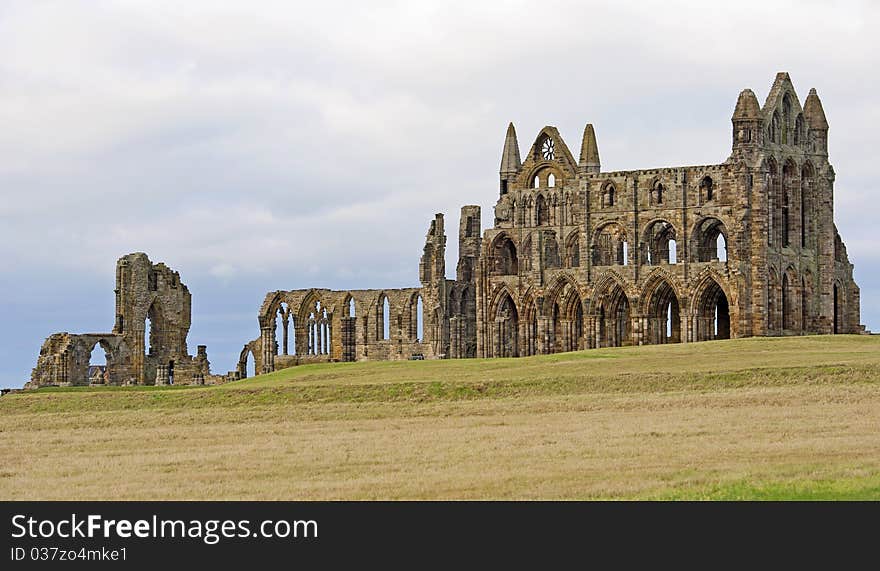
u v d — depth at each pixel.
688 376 135.75
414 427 111.81
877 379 130.12
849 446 85.94
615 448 89.75
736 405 117.44
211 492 77.44
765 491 71.62
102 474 86.69
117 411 136.88
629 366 149.00
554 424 108.56
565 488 74.06
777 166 198.25
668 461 82.31
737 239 194.62
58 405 140.88
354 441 101.25
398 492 74.94
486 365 161.00
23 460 96.00
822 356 149.12
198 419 127.38
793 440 90.38
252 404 137.38
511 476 78.62
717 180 197.88
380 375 155.50
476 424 112.12
